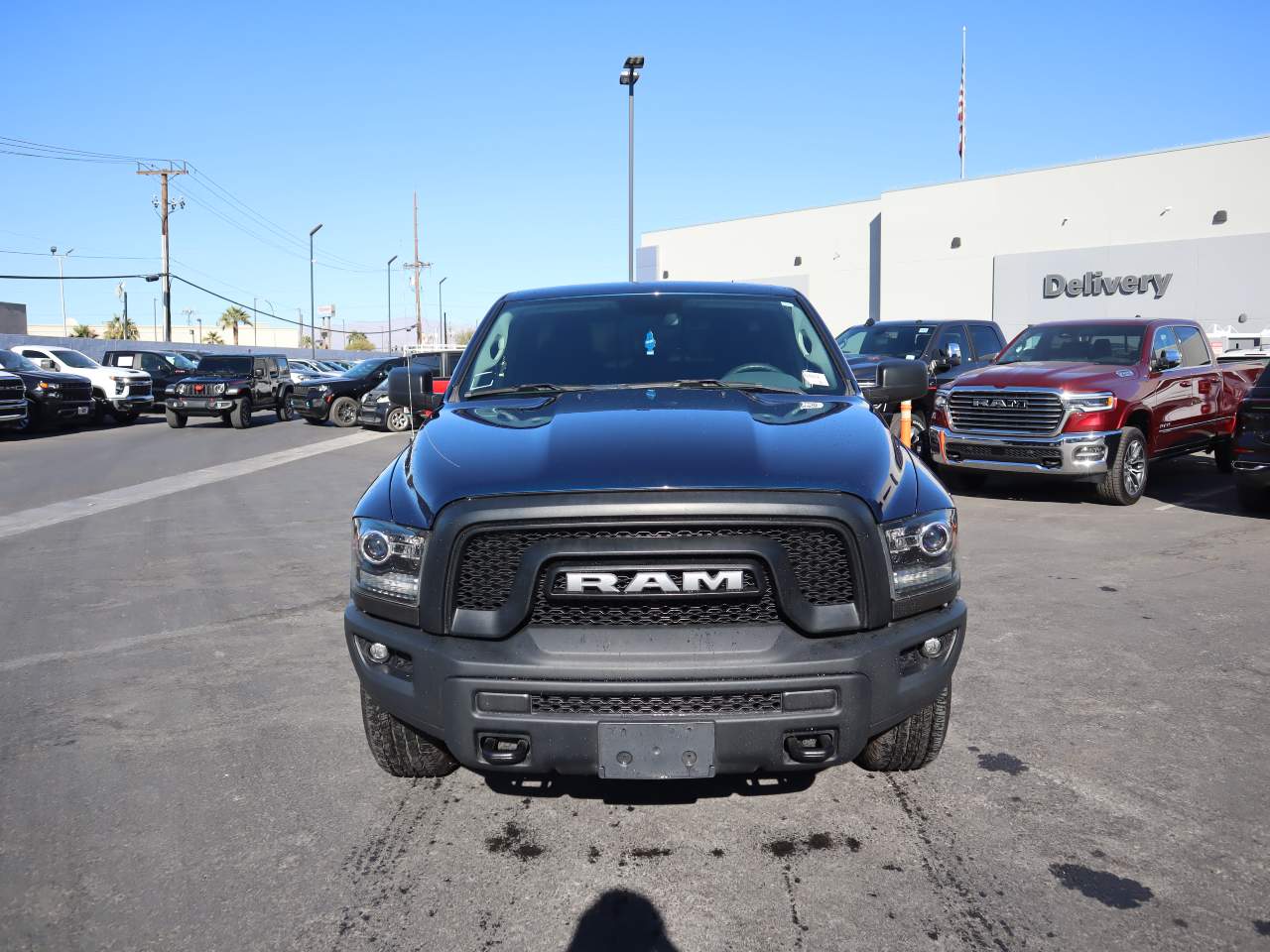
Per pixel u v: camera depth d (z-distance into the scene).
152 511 9.88
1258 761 3.60
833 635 2.69
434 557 2.72
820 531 2.67
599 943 2.54
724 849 3.01
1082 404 9.17
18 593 6.42
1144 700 4.21
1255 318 31.62
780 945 2.52
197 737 3.95
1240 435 8.77
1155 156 33.34
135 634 5.45
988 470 9.76
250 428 22.30
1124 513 9.12
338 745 3.86
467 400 3.88
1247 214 31.58
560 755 2.66
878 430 3.31
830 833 3.10
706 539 2.59
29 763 3.71
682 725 2.62
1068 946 2.49
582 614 2.67
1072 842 3.02
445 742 2.77
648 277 52.09
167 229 45.00
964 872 2.86
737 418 3.23
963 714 4.07
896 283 40.09
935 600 2.83
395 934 2.59
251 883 2.85
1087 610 5.64
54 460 15.01
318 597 6.25
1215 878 2.81
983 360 13.25
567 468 2.78
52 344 37.81
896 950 2.49
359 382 22.52
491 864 2.94
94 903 2.74
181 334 117.75
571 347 4.14
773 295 4.54
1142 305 34.00
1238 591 6.07
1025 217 36.53
